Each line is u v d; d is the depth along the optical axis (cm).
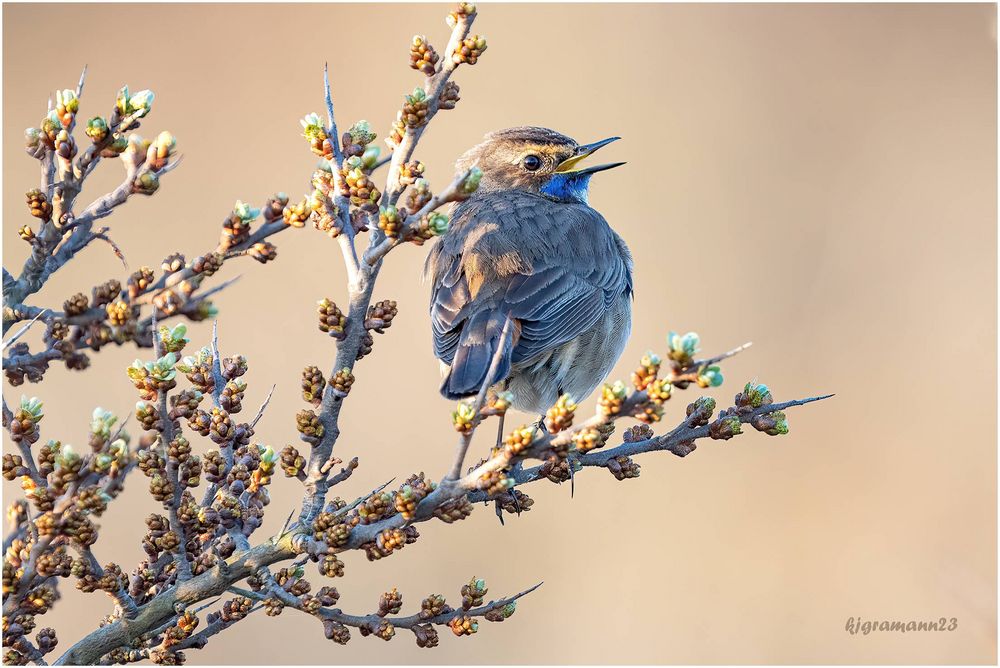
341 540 811
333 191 894
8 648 775
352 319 881
